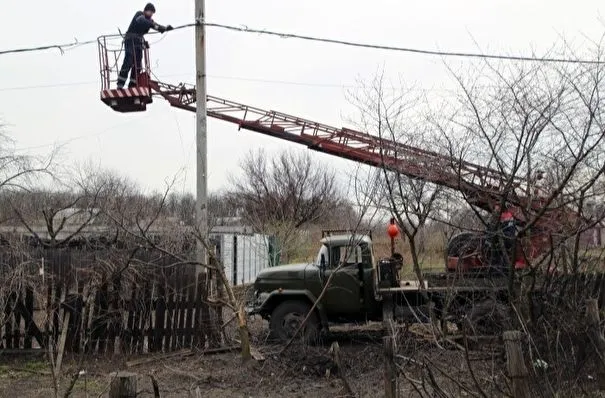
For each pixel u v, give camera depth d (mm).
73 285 10047
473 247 7477
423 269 9969
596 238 6473
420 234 9219
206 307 10539
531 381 4633
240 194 41938
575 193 5598
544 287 5762
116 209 13773
